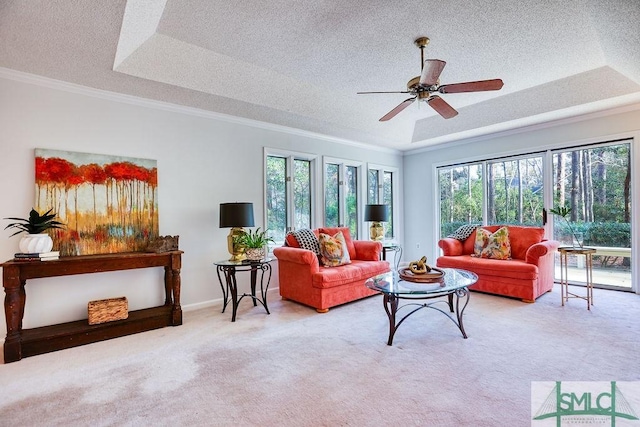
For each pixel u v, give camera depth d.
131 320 2.98
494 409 1.76
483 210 5.47
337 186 5.56
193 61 3.02
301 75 3.52
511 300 3.88
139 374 2.22
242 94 3.54
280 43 2.84
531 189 4.93
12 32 2.19
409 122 5.31
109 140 3.26
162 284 3.57
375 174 6.21
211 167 3.98
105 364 2.38
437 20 2.47
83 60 2.61
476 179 5.58
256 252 3.56
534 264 3.85
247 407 1.82
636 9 1.97
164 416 1.75
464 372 2.18
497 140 5.24
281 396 1.93
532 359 2.34
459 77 3.53
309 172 5.17
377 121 4.91
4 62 2.63
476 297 4.04
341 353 2.51
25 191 2.84
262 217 4.46
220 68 3.19
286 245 4.18
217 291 4.00
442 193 6.09
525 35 2.71
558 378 2.07
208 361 2.40
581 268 4.54
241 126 4.27
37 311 2.87
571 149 4.53
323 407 1.81
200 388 2.03
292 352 2.54
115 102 3.31
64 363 2.40
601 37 2.67
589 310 3.45
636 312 3.35
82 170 3.08
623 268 4.18
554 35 2.72
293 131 4.80
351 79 3.62
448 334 2.86
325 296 3.56
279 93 3.73
